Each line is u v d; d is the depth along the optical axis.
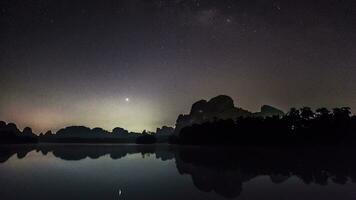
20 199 15.09
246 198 15.02
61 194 16.16
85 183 19.83
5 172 25.86
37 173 25.22
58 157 42.81
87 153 52.34
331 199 14.75
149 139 129.00
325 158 38.03
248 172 25.05
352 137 61.28
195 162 34.12
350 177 21.86
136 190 17.27
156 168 28.30
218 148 65.06
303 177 21.97
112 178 22.08
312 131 65.06
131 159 38.94
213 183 19.55
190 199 14.97
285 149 58.22
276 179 21.09
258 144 69.12
